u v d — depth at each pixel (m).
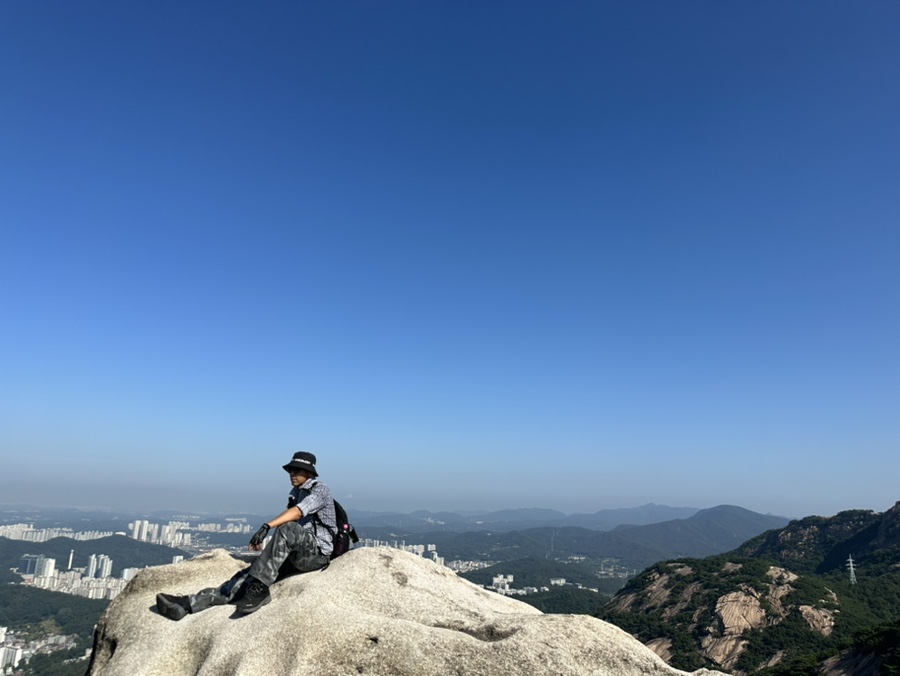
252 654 7.11
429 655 7.24
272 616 7.70
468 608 8.93
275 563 8.37
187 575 9.66
